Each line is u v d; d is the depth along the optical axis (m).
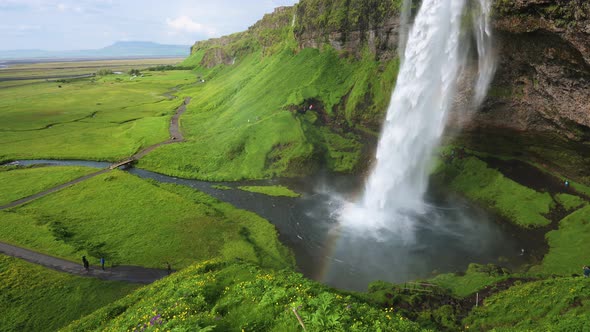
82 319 26.14
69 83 199.50
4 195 55.97
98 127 98.19
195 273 27.08
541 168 49.44
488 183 50.44
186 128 91.94
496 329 22.39
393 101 60.41
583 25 33.25
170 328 16.27
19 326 28.89
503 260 36.88
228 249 40.28
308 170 62.56
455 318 26.05
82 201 53.28
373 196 53.59
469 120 50.66
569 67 37.66
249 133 72.25
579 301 22.94
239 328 15.86
